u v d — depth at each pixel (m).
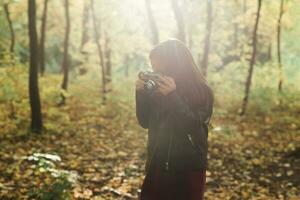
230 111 19.28
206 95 3.84
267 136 14.34
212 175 9.34
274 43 25.31
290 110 18.89
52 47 31.55
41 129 12.93
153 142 3.91
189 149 3.80
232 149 11.99
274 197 7.88
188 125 3.63
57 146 11.66
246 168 9.97
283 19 21.00
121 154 11.09
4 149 10.84
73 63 31.19
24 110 13.76
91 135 13.45
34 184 7.77
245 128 15.76
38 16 23.66
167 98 3.66
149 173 3.95
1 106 14.55
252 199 7.71
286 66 21.92
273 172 9.65
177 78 3.81
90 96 20.88
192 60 3.87
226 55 23.19
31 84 12.77
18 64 14.29
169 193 3.87
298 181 8.97
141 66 25.39
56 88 15.78
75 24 24.23
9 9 20.77
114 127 15.03
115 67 27.16
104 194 7.67
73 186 7.90
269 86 18.94
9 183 7.87
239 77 21.00
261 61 26.44
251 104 18.77
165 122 3.83
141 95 3.92
